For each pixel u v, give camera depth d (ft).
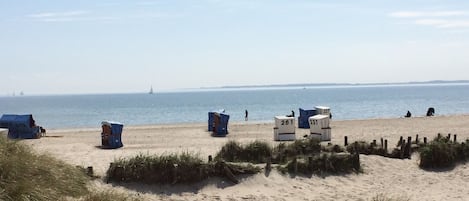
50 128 169.89
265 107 363.56
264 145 65.77
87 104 545.85
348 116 238.89
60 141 105.60
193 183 52.49
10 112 364.99
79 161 64.49
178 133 125.39
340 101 457.27
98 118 266.77
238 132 127.44
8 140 35.70
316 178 58.29
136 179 51.47
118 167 51.75
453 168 67.46
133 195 45.27
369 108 321.11
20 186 29.01
